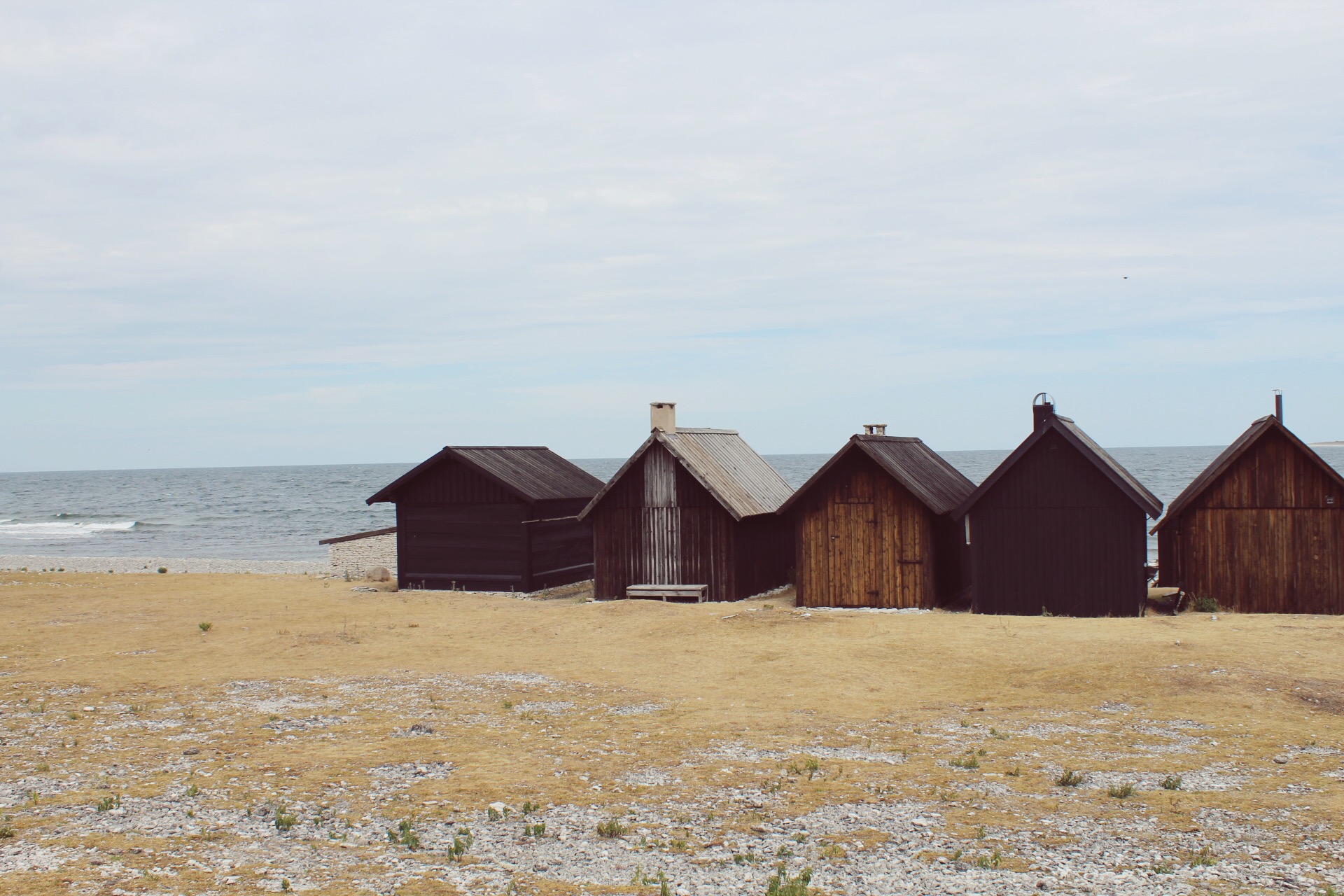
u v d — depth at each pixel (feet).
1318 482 82.33
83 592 118.73
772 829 36.78
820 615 84.89
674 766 45.09
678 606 93.30
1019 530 86.84
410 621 91.45
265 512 368.07
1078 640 69.10
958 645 69.87
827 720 53.16
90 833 36.58
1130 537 83.20
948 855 33.65
